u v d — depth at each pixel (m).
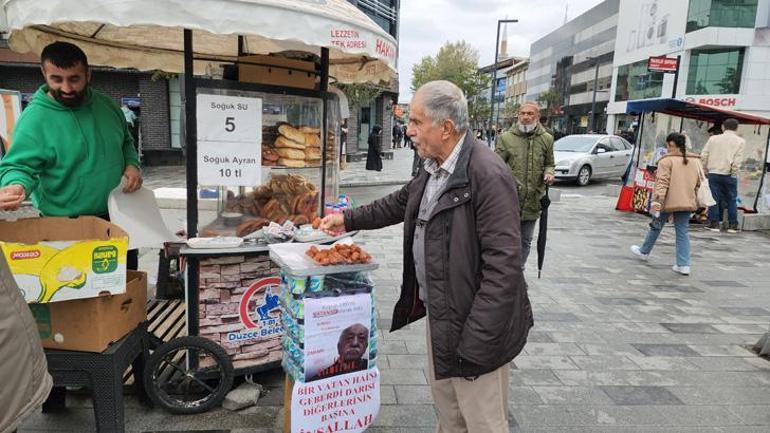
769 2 31.30
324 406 2.36
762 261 6.84
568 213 10.57
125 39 3.84
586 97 62.34
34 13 2.22
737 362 3.75
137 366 2.84
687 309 4.88
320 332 2.29
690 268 6.39
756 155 9.70
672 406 3.12
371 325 2.43
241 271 2.92
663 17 38.09
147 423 2.74
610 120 48.19
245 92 2.82
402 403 3.07
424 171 2.14
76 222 2.38
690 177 5.92
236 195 3.00
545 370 3.56
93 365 2.32
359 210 2.59
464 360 1.92
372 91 18.12
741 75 32.72
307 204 3.26
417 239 2.10
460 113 1.91
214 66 4.44
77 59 2.53
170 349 2.74
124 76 16.53
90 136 2.68
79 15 2.15
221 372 2.84
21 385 1.39
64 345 2.31
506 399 2.13
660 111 10.07
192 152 2.77
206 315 2.89
